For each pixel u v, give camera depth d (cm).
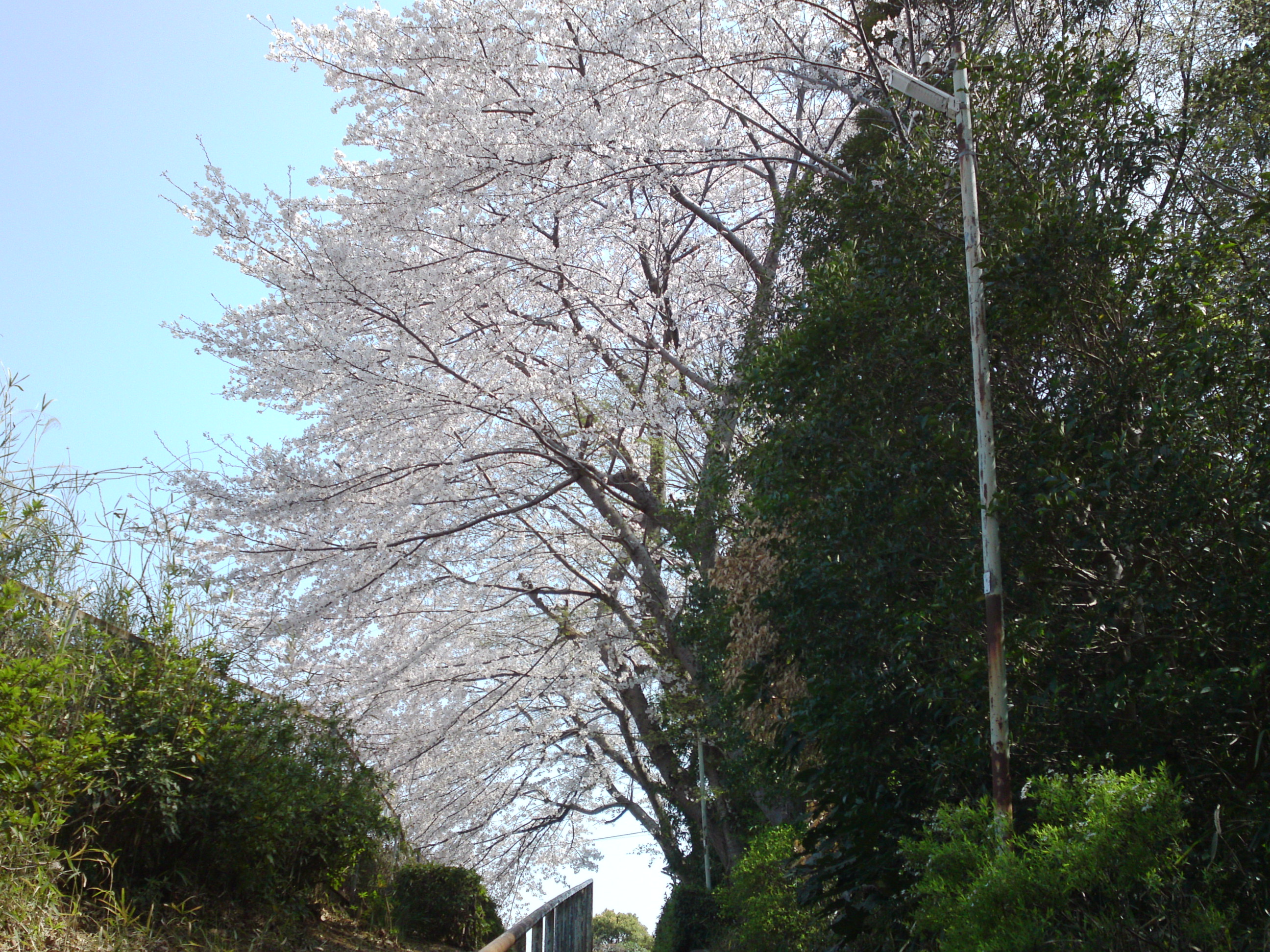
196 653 627
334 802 766
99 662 558
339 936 763
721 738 1393
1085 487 550
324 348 1230
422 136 1265
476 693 1738
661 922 2008
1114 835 399
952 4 1010
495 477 1488
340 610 1366
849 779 723
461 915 967
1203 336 546
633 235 1492
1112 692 538
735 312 1520
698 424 1409
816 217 1135
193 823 599
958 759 622
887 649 694
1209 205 741
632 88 1212
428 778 1720
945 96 677
